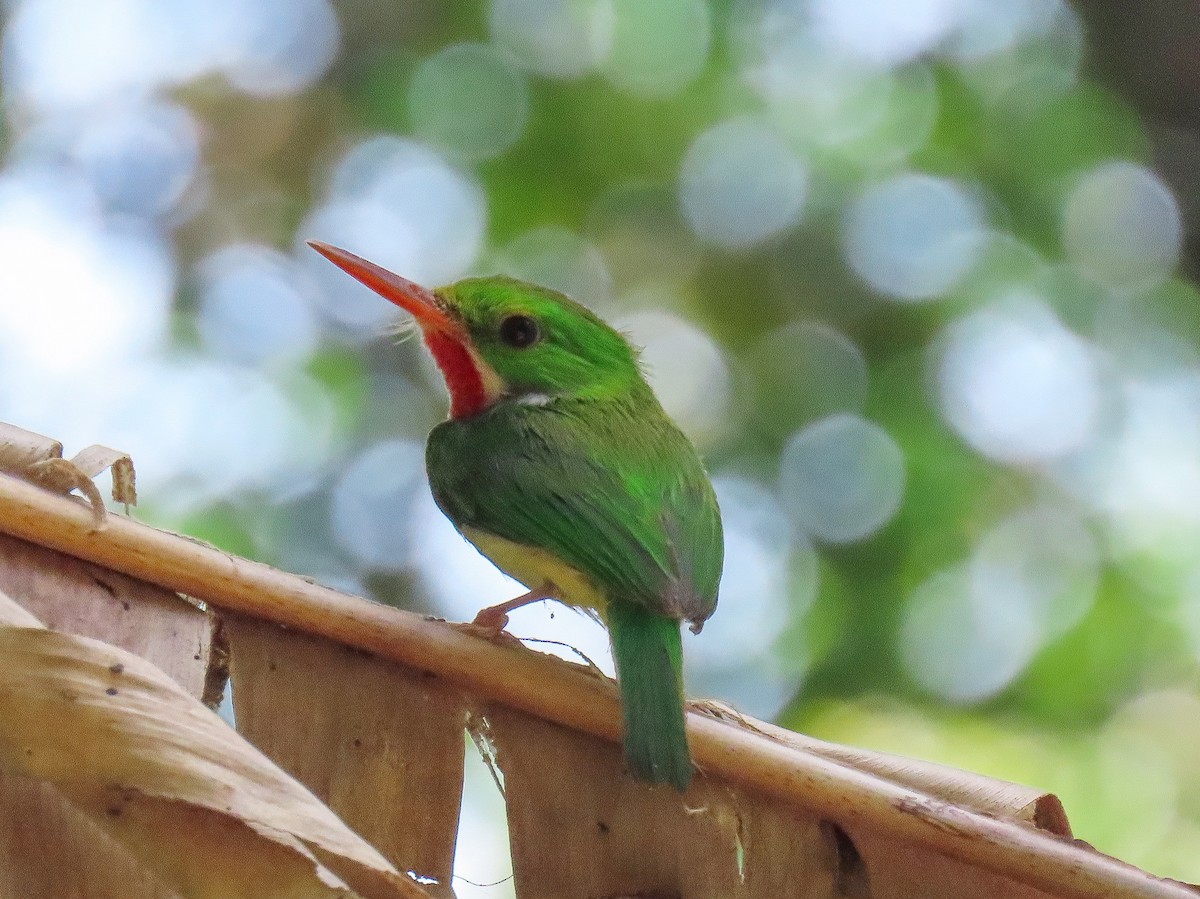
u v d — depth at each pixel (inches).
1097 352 574.2
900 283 586.2
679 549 247.6
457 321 293.6
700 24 611.8
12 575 177.9
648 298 603.5
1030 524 541.3
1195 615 516.4
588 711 201.9
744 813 201.5
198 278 628.7
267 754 189.6
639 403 289.1
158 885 163.6
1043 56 619.5
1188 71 628.7
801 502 553.0
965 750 487.8
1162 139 627.8
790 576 534.6
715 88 606.5
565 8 621.0
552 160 600.7
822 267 592.1
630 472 261.1
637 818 202.4
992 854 195.3
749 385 584.1
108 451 186.1
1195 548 533.6
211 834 146.3
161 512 532.1
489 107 615.8
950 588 522.3
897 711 501.4
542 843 202.2
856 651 510.9
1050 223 592.1
